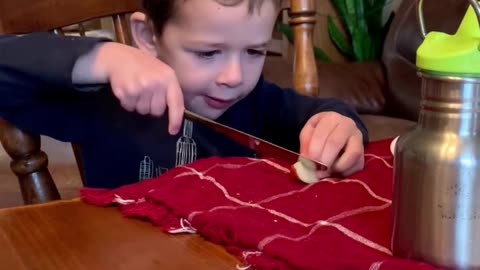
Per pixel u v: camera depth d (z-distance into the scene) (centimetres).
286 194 59
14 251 48
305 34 109
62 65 71
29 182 80
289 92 104
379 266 41
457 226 39
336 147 67
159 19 81
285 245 46
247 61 79
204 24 74
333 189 60
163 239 51
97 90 80
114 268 45
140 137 93
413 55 214
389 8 282
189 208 55
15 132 79
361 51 267
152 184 62
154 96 66
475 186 39
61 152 194
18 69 74
